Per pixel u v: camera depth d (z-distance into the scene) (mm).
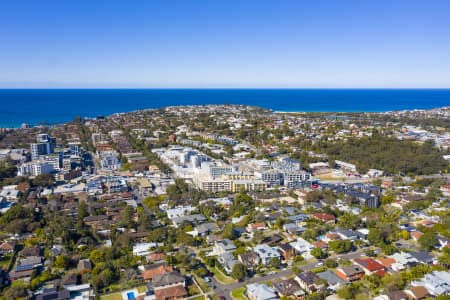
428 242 179250
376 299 137500
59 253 176750
